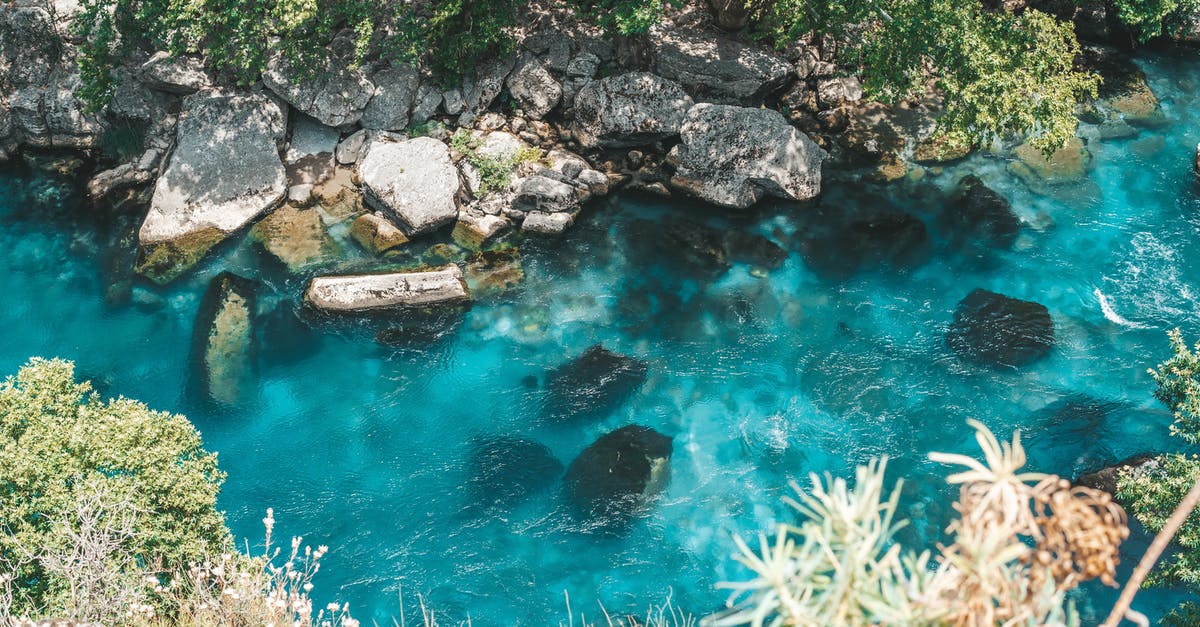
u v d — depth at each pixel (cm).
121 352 2342
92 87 2672
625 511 1995
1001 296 2414
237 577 1249
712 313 2425
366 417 2197
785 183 2691
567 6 3005
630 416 2184
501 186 2681
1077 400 2170
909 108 2964
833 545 406
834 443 2114
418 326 2388
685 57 2902
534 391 2245
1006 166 2797
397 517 2000
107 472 1455
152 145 2809
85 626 1029
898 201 2720
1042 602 374
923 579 391
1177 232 2575
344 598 1858
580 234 2638
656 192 2750
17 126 2861
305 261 2541
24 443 1350
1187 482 1405
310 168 2752
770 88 2923
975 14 2606
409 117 2845
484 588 1873
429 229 2577
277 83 2750
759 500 2014
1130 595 407
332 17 2653
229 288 2459
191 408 2211
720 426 2158
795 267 2550
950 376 2241
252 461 2106
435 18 2744
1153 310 2367
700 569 1900
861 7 2508
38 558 1232
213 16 2467
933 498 2009
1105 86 3081
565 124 2878
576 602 1852
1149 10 3005
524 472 2075
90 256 2592
